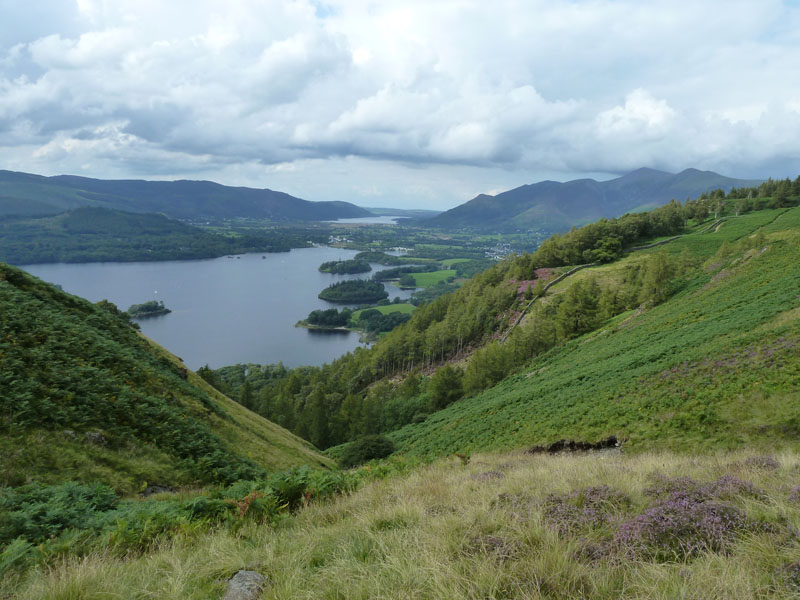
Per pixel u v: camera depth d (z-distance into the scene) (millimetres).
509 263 145750
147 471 15492
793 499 6039
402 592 4340
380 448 40656
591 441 22203
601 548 5000
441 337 110062
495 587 4219
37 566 6078
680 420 20156
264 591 4961
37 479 12297
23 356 17391
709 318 42688
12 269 26469
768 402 18266
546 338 79312
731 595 3764
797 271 44906
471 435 37094
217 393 37438
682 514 5512
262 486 11055
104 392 18500
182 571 5559
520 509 6605
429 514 7184
